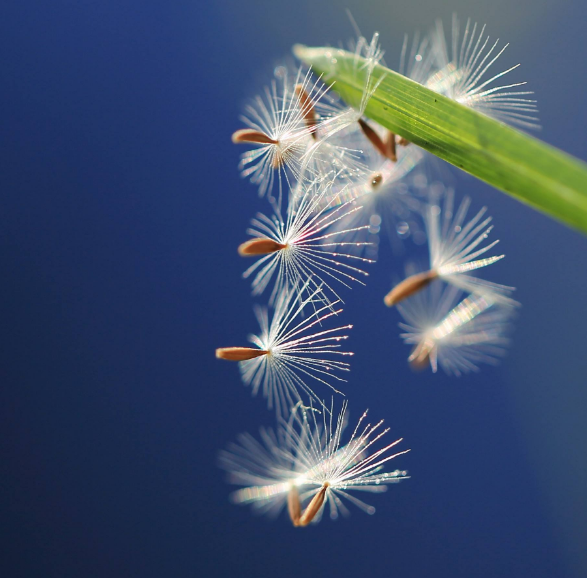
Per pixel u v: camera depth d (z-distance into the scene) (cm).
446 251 13
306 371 12
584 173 12
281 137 12
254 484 13
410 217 13
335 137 12
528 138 12
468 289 13
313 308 12
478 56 12
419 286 13
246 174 12
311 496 12
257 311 12
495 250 20
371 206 13
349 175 12
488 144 12
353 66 12
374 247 13
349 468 12
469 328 13
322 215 12
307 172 12
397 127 12
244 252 12
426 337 13
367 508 12
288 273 12
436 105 12
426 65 13
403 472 12
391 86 12
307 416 12
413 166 13
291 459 12
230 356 12
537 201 12
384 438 19
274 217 12
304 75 12
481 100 12
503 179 12
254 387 12
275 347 12
